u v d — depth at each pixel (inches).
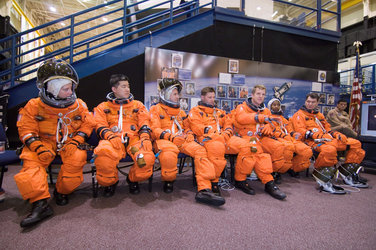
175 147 76.8
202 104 92.7
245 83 164.9
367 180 109.7
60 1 398.6
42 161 61.9
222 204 69.1
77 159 65.1
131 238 50.5
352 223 60.5
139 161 68.4
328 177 87.6
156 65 141.6
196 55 150.8
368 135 123.5
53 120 68.7
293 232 54.9
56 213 63.4
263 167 83.3
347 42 422.9
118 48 142.9
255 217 63.2
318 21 194.4
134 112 84.2
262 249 47.2
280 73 176.7
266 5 220.2
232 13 163.3
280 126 106.9
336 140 99.3
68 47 144.1
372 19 393.4
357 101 212.2
